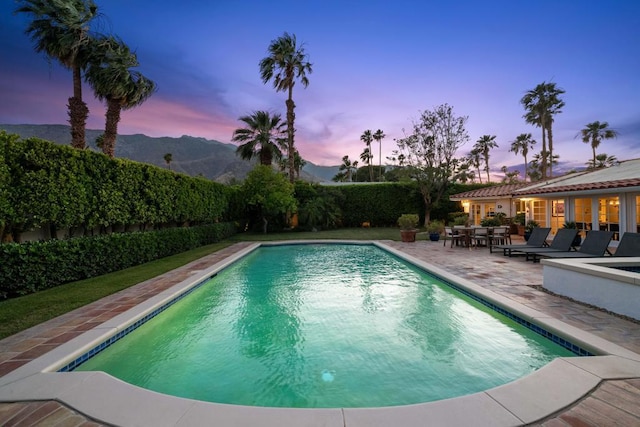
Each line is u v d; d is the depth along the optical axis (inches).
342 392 122.6
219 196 658.2
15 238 255.6
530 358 146.1
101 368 143.1
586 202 458.6
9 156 235.1
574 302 193.0
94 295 221.6
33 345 138.6
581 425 82.8
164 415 90.3
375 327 189.0
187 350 162.1
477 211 809.5
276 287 287.6
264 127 924.6
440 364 142.2
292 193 837.8
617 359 118.0
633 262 204.1
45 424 86.9
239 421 87.2
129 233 343.6
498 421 85.6
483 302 213.8
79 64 523.8
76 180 289.4
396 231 828.6
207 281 297.4
